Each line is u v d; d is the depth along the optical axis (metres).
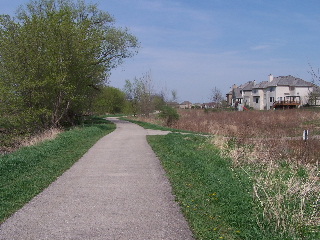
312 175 9.32
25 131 22.45
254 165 10.97
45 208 6.96
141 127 31.61
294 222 5.39
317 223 5.48
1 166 10.27
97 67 30.67
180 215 6.46
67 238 5.41
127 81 47.75
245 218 5.85
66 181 9.32
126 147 16.19
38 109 22.72
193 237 5.43
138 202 7.32
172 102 63.00
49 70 22.72
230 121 32.41
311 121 32.50
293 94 77.00
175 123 33.47
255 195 6.76
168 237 5.43
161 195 7.84
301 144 14.38
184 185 8.53
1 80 21.38
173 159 12.25
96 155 13.76
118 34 36.25
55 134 18.81
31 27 22.44
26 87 21.47
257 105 87.56
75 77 25.14
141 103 46.06
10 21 22.39
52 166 11.21
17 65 21.52
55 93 23.47
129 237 5.44
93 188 8.54
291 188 6.81
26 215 6.53
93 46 26.48
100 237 5.45
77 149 15.23
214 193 7.44
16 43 22.00
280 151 13.27
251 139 16.69
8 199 7.54
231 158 11.70
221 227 5.74
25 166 10.96
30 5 32.59
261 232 5.23
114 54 36.88
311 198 6.62
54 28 23.33
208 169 9.82
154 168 10.98
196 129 29.28
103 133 24.03
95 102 33.59
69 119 29.28
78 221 6.19
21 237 5.47
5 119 21.12
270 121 32.28
